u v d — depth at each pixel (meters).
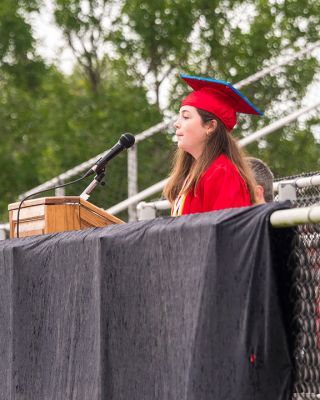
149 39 76.56
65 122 74.06
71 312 9.70
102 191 30.78
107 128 70.94
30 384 10.42
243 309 7.52
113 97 73.00
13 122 78.06
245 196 10.70
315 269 7.54
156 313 8.47
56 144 72.25
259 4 72.31
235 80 71.19
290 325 7.44
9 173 74.56
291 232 7.45
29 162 74.69
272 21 71.44
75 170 27.59
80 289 9.55
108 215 12.19
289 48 70.56
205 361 7.78
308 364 7.32
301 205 13.23
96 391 9.15
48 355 10.10
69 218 12.06
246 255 7.55
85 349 9.41
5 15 80.94
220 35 74.75
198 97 11.23
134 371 8.73
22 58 81.88
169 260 8.34
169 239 8.34
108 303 9.07
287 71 36.09
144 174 33.25
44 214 12.08
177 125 11.33
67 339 9.74
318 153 37.81
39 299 10.34
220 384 7.66
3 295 11.13
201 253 7.92
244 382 7.47
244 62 71.31
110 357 9.02
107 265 9.10
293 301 7.43
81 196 12.58
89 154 69.81
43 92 81.88
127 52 77.81
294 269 7.42
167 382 8.29
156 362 8.45
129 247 8.84
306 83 36.00
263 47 70.69
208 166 10.77
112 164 30.94
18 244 10.91
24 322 10.61
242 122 38.31
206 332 7.79
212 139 11.07
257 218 7.50
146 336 8.59
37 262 10.40
